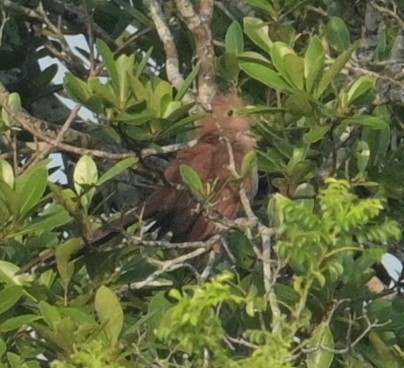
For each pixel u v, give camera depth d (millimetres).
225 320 10906
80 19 14234
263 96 13367
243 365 7996
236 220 10695
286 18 13148
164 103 11344
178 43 13750
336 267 8562
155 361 9156
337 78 12328
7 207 10812
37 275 11023
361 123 11281
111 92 11250
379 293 11375
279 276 10422
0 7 13812
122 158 11406
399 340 11297
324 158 12148
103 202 12469
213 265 11172
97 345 8797
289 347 8273
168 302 10266
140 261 11219
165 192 12281
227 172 12570
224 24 13844
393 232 8695
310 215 8531
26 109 14430
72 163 13391
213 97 12930
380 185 12133
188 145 13039
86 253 11031
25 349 10484
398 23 12492
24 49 14508
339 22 12594
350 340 10672
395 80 11828
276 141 12164
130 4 14414
